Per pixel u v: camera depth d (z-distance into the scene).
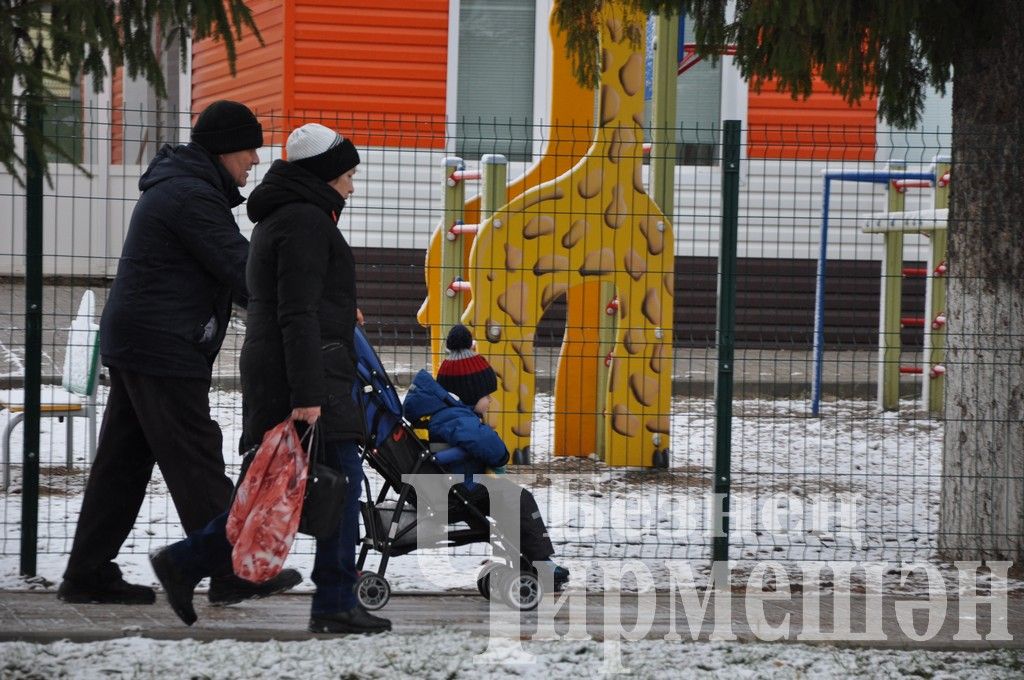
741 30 15.58
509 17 36.69
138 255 12.29
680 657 11.62
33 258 14.15
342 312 11.70
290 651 11.37
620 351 22.31
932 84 16.77
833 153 37.31
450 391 14.11
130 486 12.70
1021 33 15.84
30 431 14.16
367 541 13.35
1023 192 15.89
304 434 11.40
